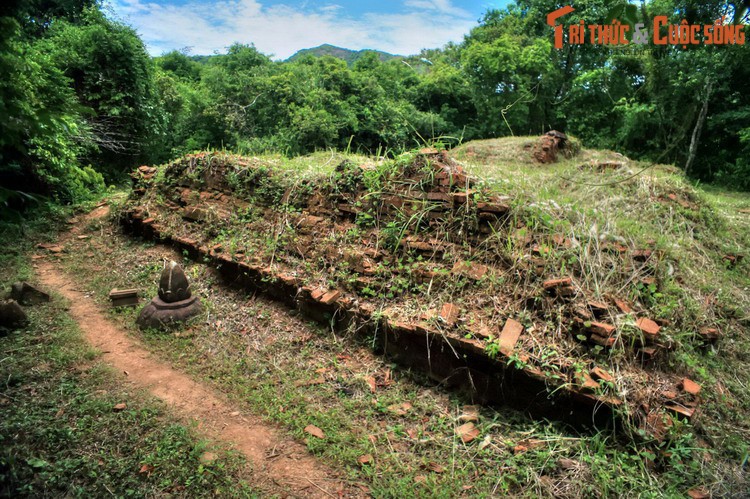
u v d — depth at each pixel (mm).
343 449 3684
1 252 7625
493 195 5090
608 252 4730
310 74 20844
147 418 3912
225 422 3979
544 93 20297
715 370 4484
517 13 22797
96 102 14320
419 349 4605
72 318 5738
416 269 4965
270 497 3191
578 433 3719
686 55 13484
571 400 3738
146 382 4504
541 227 4848
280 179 6926
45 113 2840
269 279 5867
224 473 3365
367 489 3318
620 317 4020
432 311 4516
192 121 18797
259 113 18031
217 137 18281
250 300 6098
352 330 5074
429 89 23844
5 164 7898
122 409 4004
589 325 3900
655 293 4473
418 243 5156
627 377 3729
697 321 4812
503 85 20250
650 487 3240
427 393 4375
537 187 5973
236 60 24078
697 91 14180
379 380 4590
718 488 3314
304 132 16578
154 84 16062
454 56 26172
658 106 15375
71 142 10398
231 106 17781
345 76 20516
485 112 21516
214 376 4637
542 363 3803
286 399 4273
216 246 6742
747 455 3586
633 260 4746
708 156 16469
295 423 3959
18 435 3447
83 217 9547
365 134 19531
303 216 6406
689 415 3562
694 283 5434
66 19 16266
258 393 4371
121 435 3654
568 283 4172
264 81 18109
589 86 18922
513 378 3994
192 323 5605
